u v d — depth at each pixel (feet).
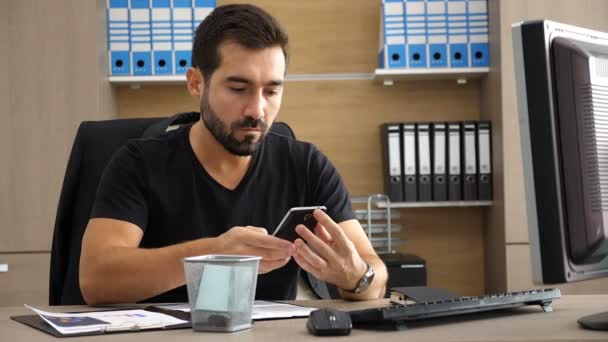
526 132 3.68
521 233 10.99
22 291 10.99
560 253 3.62
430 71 11.47
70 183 6.07
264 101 5.45
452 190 11.54
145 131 6.14
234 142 5.48
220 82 5.41
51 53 11.09
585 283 10.65
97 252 5.09
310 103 12.31
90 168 6.12
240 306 3.67
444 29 11.50
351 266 4.82
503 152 11.00
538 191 3.66
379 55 12.07
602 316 3.69
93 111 11.09
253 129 5.46
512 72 10.98
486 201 11.56
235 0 12.18
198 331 3.67
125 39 11.51
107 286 4.89
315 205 6.04
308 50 12.32
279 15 12.32
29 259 11.01
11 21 11.07
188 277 3.68
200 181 5.75
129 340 3.44
